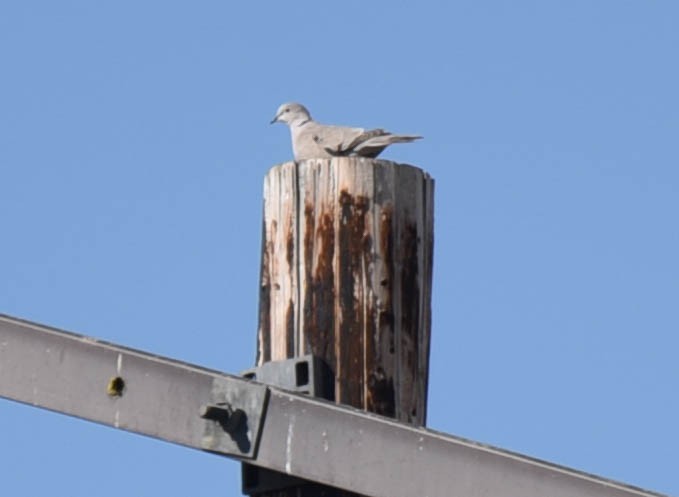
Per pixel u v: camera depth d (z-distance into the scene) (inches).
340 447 434.3
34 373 466.0
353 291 512.4
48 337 467.2
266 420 443.8
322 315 513.0
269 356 521.3
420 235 522.9
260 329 526.9
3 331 470.0
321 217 519.5
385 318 510.9
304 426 439.8
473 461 418.3
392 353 509.7
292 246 522.0
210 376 451.8
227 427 446.0
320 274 515.5
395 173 522.0
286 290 520.4
